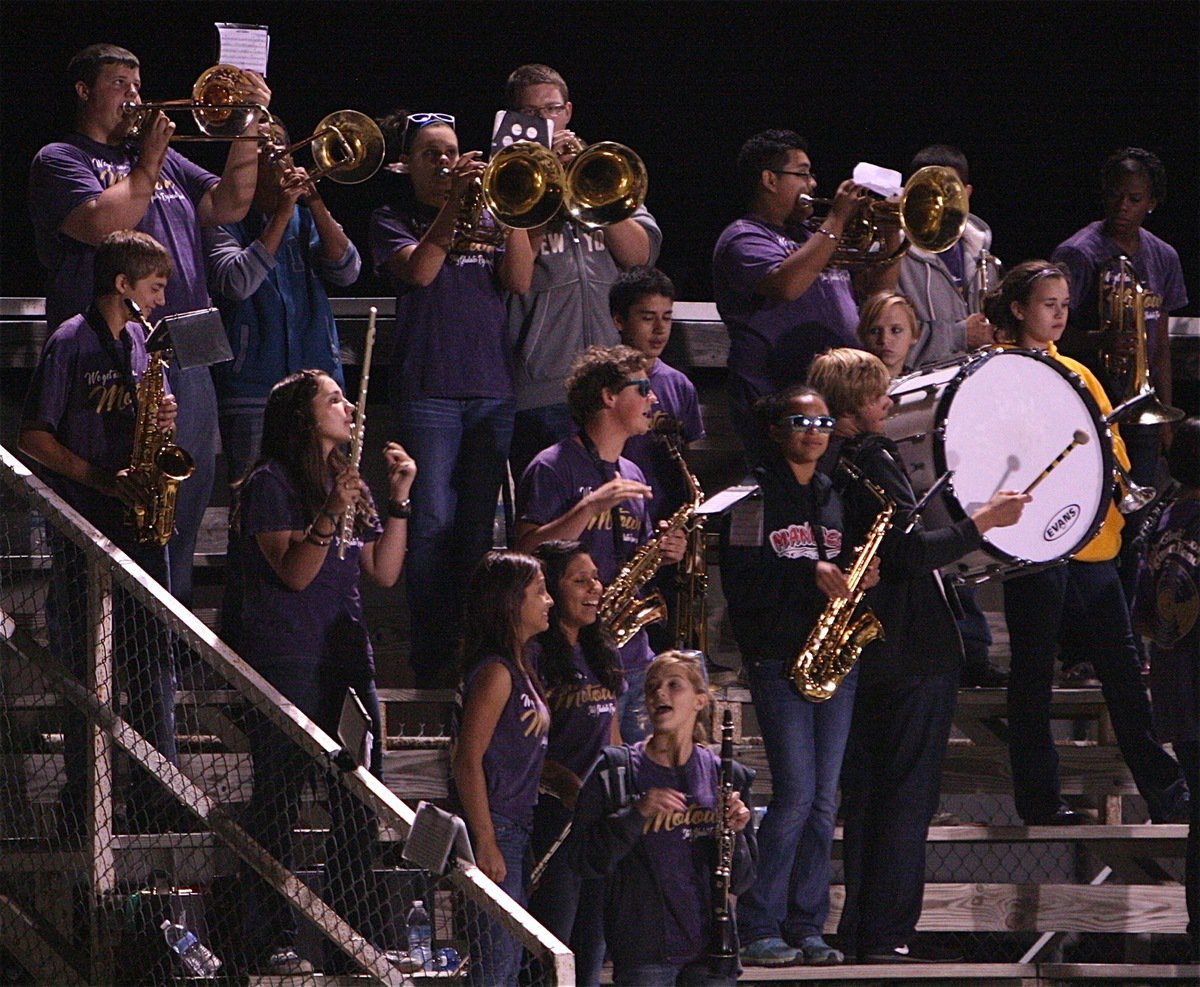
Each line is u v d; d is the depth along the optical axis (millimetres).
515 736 17922
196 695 21141
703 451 26844
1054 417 21781
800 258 22344
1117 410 22250
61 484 19625
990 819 27000
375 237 22734
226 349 19281
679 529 21109
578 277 22984
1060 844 26938
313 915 17391
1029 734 22391
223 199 21797
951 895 22047
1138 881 22391
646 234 23438
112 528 19594
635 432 20844
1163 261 26375
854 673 20594
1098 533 22031
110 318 19625
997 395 21500
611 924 18688
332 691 18812
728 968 18531
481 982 17359
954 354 24156
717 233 30328
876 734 21016
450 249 22453
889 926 20828
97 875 18375
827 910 20844
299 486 18797
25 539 22031
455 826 15734
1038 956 23031
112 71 21344
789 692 20391
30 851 18516
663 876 18578
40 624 21906
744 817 18609
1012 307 22891
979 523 20531
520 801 18031
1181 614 21672
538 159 21844
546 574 19219
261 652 18609
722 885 18578
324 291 22812
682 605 21812
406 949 18312
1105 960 25328
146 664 19094
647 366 21875
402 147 22766
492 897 15781
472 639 18234
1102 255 25719
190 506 21047
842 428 21344
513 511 23703
